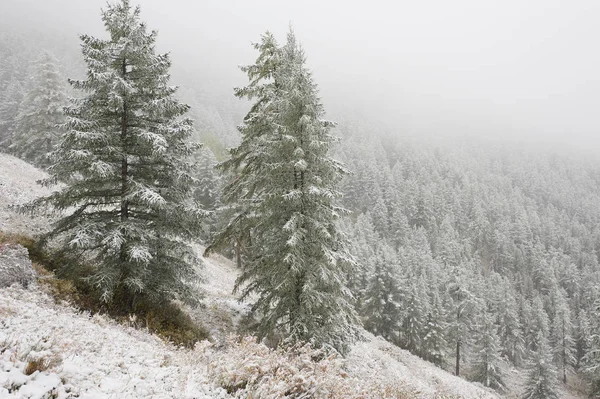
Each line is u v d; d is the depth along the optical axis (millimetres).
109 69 12102
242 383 5777
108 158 11500
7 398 3559
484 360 47656
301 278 12078
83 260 12781
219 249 13922
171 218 12344
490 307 72875
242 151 14445
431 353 46781
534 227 120500
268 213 12375
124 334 8750
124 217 12016
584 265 106625
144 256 10820
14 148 34531
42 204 11516
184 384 5125
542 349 46000
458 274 48344
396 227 91938
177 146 12594
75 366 4750
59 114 33750
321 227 11609
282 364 5938
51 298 9570
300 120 11773
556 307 72375
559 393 44688
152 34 12414
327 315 12164
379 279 45938
